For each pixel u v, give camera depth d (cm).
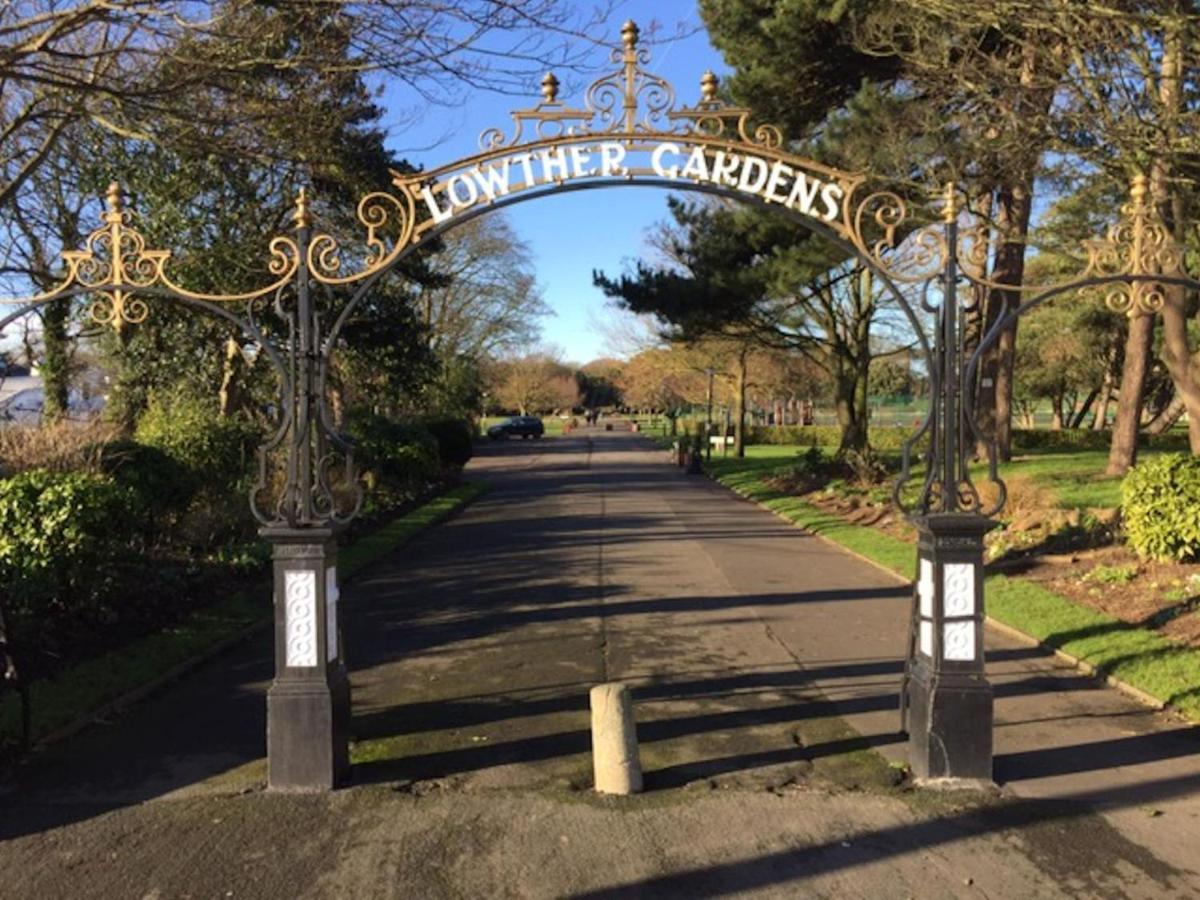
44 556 721
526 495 2431
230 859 420
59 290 516
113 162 1477
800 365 4534
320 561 495
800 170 580
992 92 1216
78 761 537
